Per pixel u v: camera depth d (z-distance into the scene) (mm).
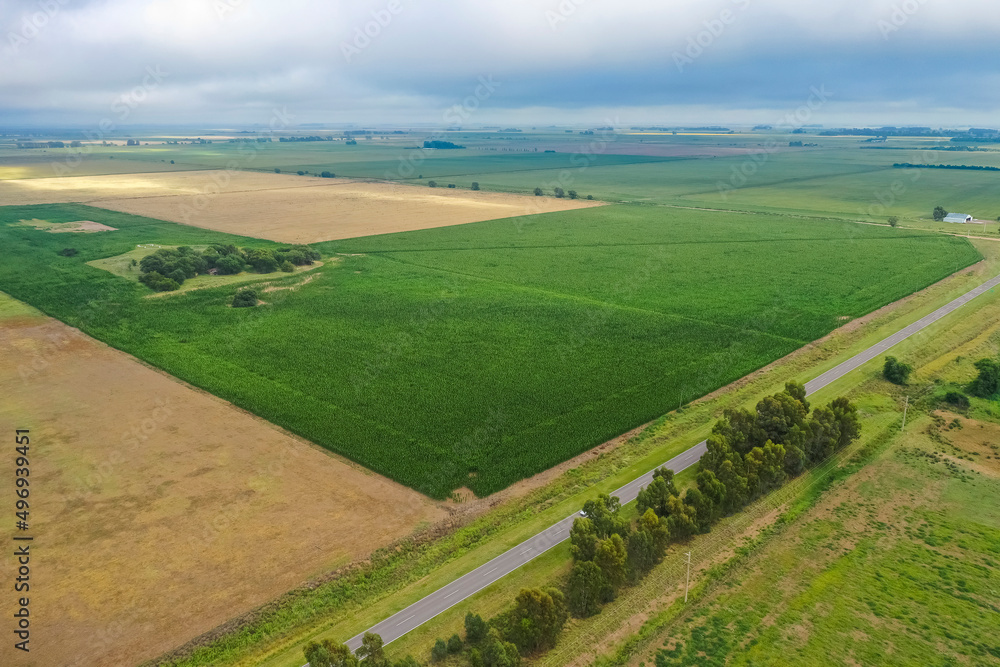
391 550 42938
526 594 35969
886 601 39438
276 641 36031
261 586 39406
